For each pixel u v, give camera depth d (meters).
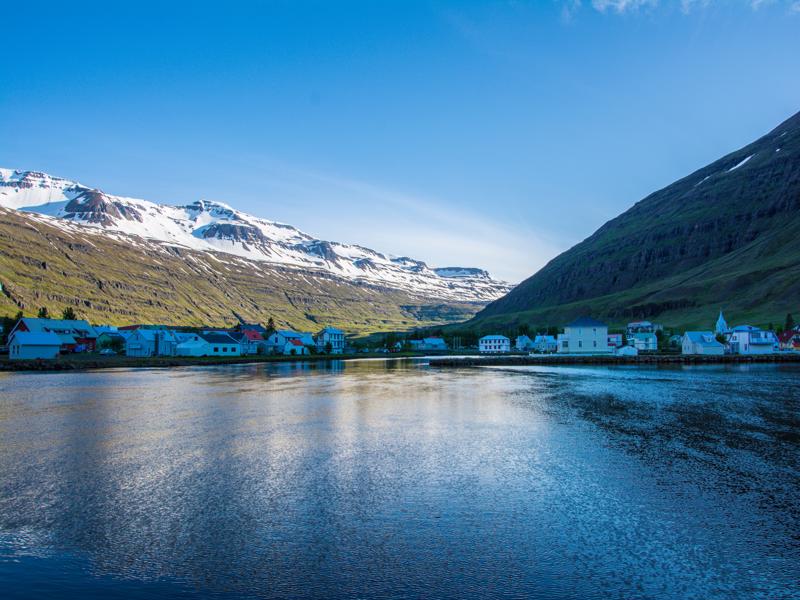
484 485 26.23
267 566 17.73
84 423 42.91
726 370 112.69
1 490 25.27
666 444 34.88
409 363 154.00
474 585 16.56
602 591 16.22
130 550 18.86
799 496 24.38
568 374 102.44
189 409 51.12
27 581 16.59
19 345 142.00
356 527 20.98
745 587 16.48
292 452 33.09
